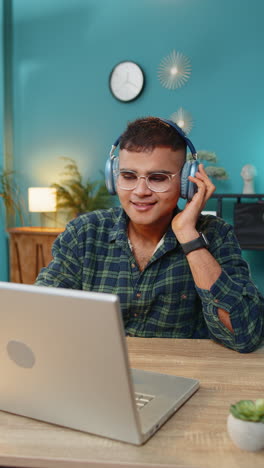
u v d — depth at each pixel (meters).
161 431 0.82
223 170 4.36
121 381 0.72
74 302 0.69
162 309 1.48
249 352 1.25
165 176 1.32
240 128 4.47
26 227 4.99
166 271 1.46
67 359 0.75
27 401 0.84
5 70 5.18
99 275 1.52
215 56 4.50
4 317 0.77
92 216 1.56
